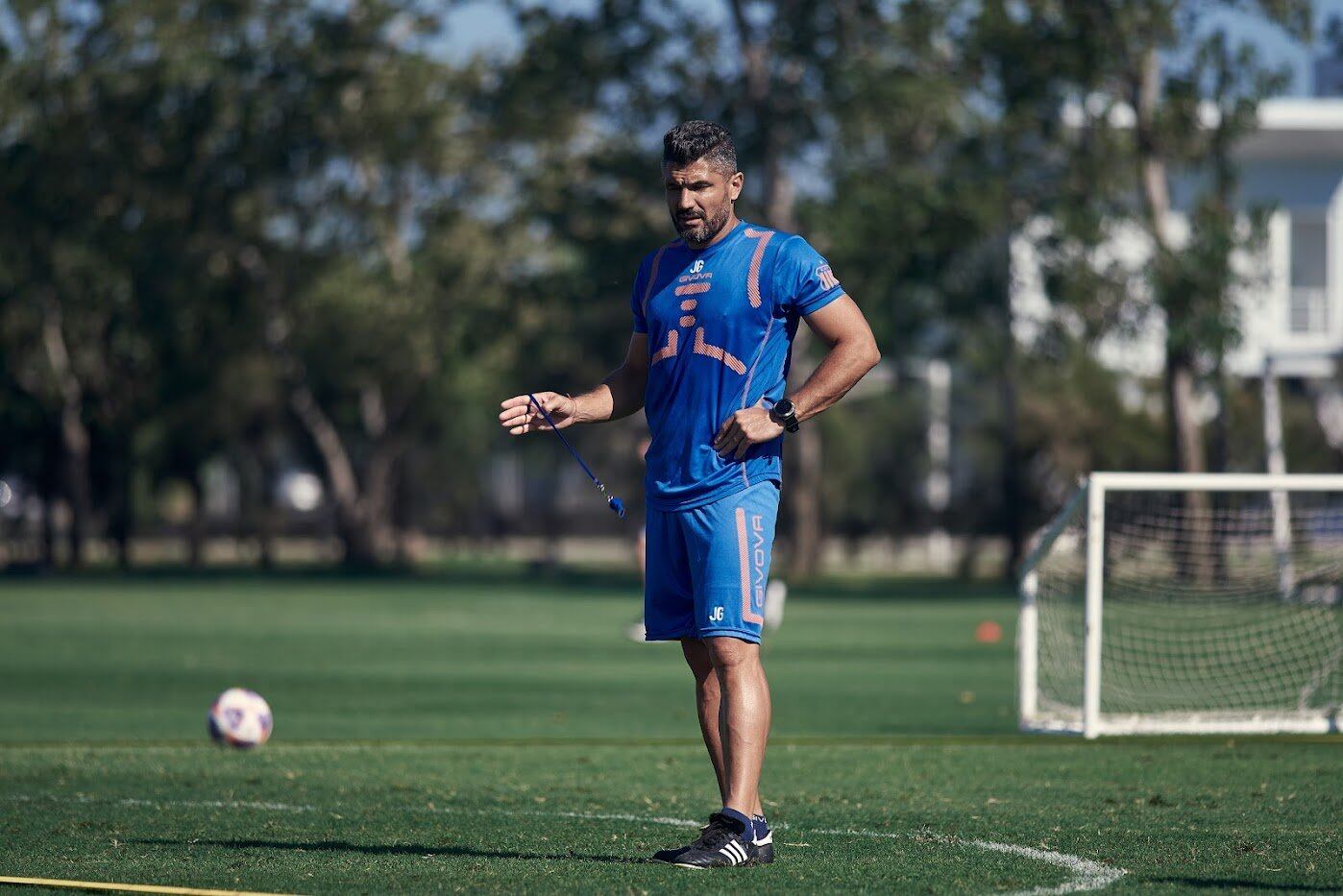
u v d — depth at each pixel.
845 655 38.81
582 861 11.81
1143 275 74.12
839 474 106.56
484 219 95.94
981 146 78.19
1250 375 98.50
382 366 96.12
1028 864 11.74
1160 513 42.03
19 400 93.50
